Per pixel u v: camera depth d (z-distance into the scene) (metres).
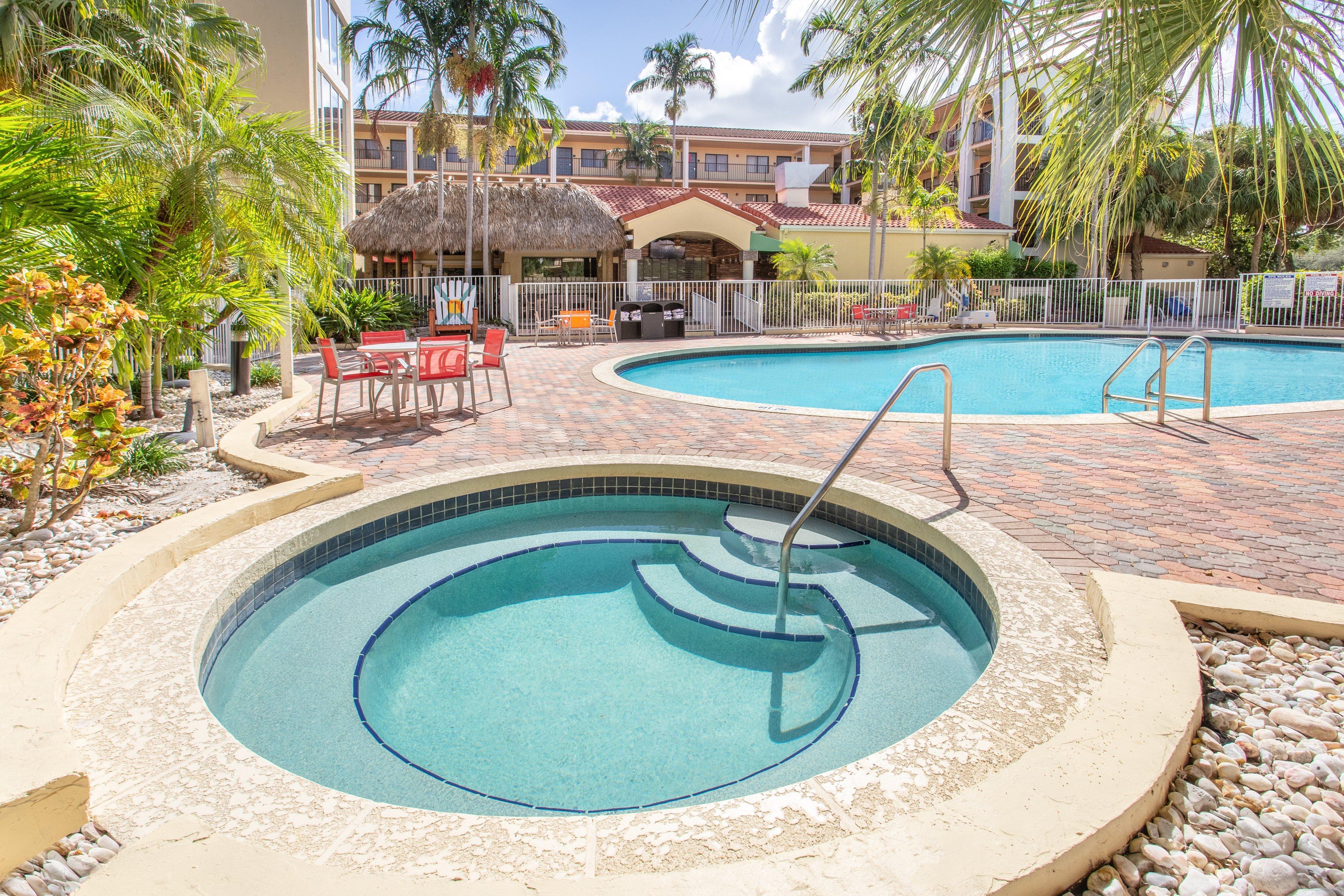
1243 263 28.34
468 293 17.88
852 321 21.05
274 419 7.18
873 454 6.05
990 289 22.19
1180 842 1.89
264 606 3.88
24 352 3.99
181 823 1.81
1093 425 7.23
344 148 18.44
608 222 21.95
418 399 7.18
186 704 2.50
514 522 5.34
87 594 3.06
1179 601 3.02
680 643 3.64
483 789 2.54
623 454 6.11
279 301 8.18
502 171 38.81
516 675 3.33
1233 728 2.37
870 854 1.69
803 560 4.52
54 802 1.86
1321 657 2.78
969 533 4.05
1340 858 1.85
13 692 2.33
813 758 2.69
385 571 4.41
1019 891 1.63
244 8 13.96
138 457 5.31
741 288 20.62
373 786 2.54
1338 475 5.30
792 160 42.94
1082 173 2.48
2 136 5.59
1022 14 2.09
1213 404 10.32
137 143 6.33
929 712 2.95
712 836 1.86
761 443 6.49
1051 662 2.69
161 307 7.22
